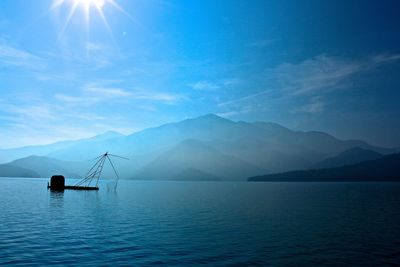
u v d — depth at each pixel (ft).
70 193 429.79
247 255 98.17
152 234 132.16
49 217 181.68
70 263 85.87
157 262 88.69
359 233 139.85
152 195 457.27
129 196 412.77
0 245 106.63
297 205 294.66
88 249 102.12
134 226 153.38
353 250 106.22
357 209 253.24
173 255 96.73
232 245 112.37
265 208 261.24
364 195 465.88
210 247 108.58
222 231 142.92
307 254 100.32
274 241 120.26
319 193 539.29
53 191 472.85
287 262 90.89
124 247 106.11
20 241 113.29
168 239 121.80
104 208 239.71
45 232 132.26
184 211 230.07
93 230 138.92
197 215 205.57
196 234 134.10
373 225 164.96
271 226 159.63
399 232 143.13
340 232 142.41
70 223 159.22
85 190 529.45
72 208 234.17
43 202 282.77
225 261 90.99
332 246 112.27
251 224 166.61
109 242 113.60
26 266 82.69
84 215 193.16
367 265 88.89
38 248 102.53
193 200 361.92
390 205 291.38
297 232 141.79
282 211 236.43
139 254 97.09
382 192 556.92
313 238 127.03
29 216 185.26
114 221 169.58
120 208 243.40
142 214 205.26
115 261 88.69
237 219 186.60
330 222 175.52
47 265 83.76
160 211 226.99
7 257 91.15
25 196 361.10
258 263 89.35
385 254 101.14
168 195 467.93
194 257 94.89
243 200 366.84
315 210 244.63
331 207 271.08
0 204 260.21
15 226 147.84
